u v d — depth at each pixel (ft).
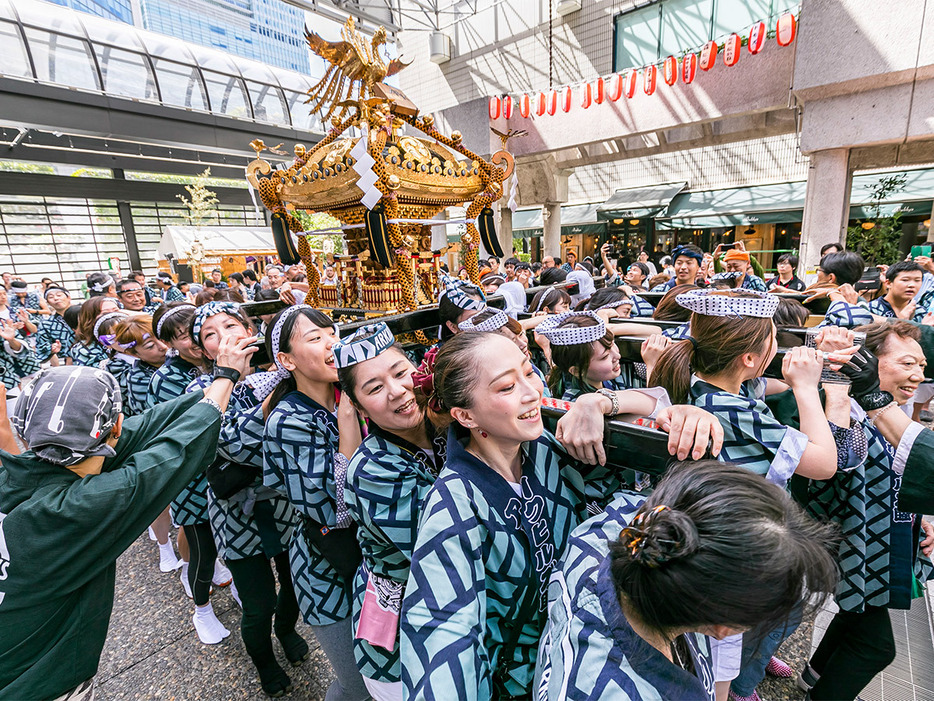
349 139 8.32
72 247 62.90
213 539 7.09
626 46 37.11
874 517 4.39
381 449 3.71
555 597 2.64
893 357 4.66
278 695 6.21
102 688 6.49
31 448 3.48
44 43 45.83
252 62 63.21
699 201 45.65
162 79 53.62
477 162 9.53
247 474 5.49
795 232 43.47
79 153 54.75
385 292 8.27
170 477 3.95
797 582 1.84
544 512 3.22
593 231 51.57
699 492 2.07
